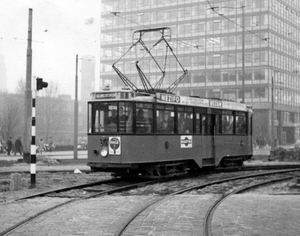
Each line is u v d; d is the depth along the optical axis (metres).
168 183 17.17
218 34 76.56
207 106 21.75
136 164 17.53
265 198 11.67
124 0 83.19
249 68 74.69
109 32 84.38
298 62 84.94
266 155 40.38
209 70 77.38
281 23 78.06
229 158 23.95
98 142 17.67
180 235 7.51
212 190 14.84
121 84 82.88
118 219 8.98
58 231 7.86
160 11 80.69
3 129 62.47
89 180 18.02
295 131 80.50
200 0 77.62
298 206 10.28
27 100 26.91
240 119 24.78
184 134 20.12
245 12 74.69
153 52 81.00
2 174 20.05
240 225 8.22
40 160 28.47
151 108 18.22
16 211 9.98
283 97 79.19
